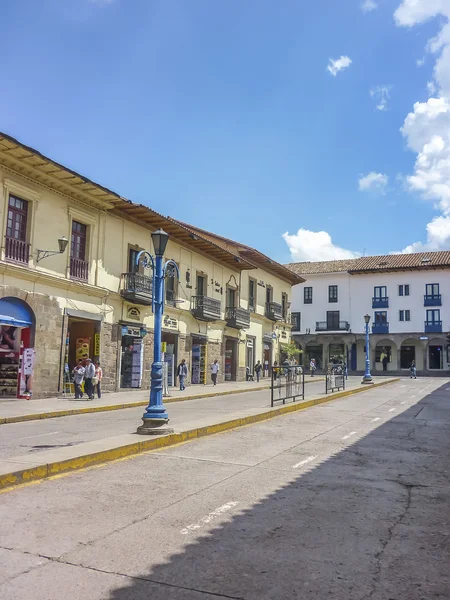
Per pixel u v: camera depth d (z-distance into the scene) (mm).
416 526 5508
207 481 7258
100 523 5418
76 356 23703
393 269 57188
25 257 19891
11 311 19453
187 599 3793
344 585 4047
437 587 4043
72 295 22219
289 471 7969
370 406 18938
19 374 19766
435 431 12594
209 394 24906
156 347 11055
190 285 30531
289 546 4852
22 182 19766
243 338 37406
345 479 7535
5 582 4023
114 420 15141
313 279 61219
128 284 25078
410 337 56562
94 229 23438
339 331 59062
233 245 36031
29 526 5285
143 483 7094
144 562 4438
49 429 13148
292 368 18703
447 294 55812
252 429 12508
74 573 4207
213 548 4773
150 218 25953
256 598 3824
